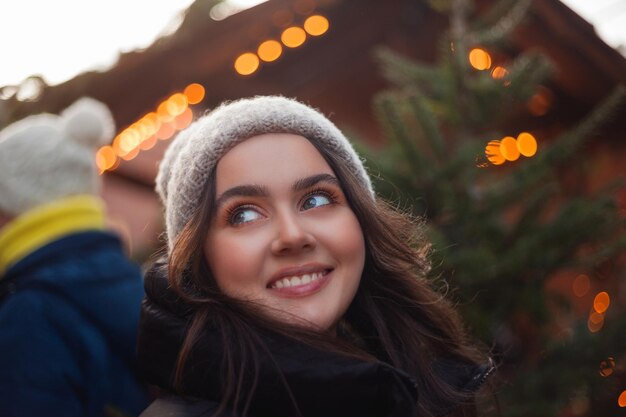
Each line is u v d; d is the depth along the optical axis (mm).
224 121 1231
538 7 3988
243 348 1093
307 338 1142
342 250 1226
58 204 1905
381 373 1105
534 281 2525
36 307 1658
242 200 1192
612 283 3768
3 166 1931
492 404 1926
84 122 2035
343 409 1106
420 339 1454
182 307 1175
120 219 4402
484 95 2711
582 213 2457
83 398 1672
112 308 1751
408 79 2816
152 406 1155
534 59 2688
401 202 2512
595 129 2580
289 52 4270
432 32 4480
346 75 4602
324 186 1236
